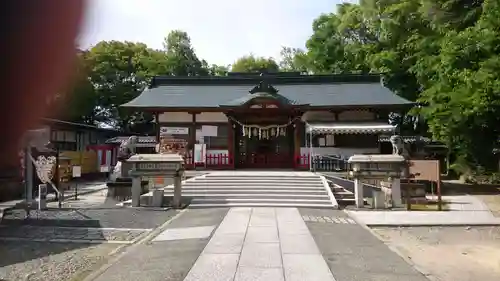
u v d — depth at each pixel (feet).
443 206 48.55
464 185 74.90
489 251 27.63
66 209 45.52
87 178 92.58
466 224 36.65
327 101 77.10
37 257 25.96
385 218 39.40
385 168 46.73
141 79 127.44
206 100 79.92
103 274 21.47
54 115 2.69
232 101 77.30
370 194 51.67
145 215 41.52
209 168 75.36
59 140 91.81
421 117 93.91
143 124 133.80
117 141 104.32
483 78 49.88
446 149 92.58
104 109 127.03
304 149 75.25
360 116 76.33
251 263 23.08
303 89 85.25
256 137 78.89
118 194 54.90
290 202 47.55
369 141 73.72
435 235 32.89
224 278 20.47
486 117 58.13
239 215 39.73
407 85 99.86
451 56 55.83
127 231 33.78
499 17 50.21
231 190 52.11
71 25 2.37
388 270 22.00
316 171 69.41
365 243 28.25
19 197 49.47
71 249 28.04
